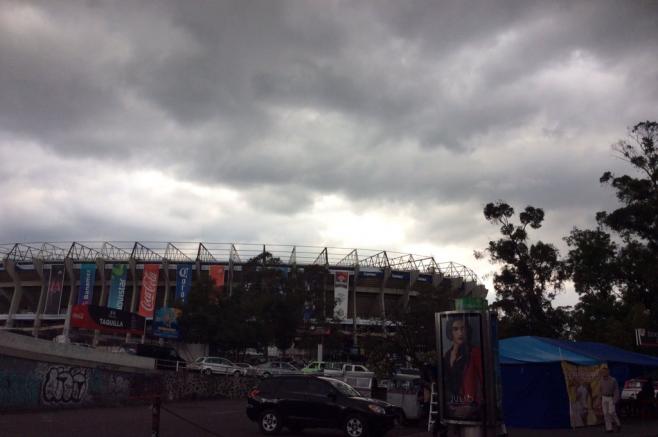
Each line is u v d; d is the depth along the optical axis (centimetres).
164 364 3806
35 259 8212
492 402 1148
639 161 4119
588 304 4159
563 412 2028
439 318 1216
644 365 2402
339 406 1659
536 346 2303
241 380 3806
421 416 2162
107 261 8075
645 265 3981
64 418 1941
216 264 7812
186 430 1784
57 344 2281
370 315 8088
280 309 5031
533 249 3962
